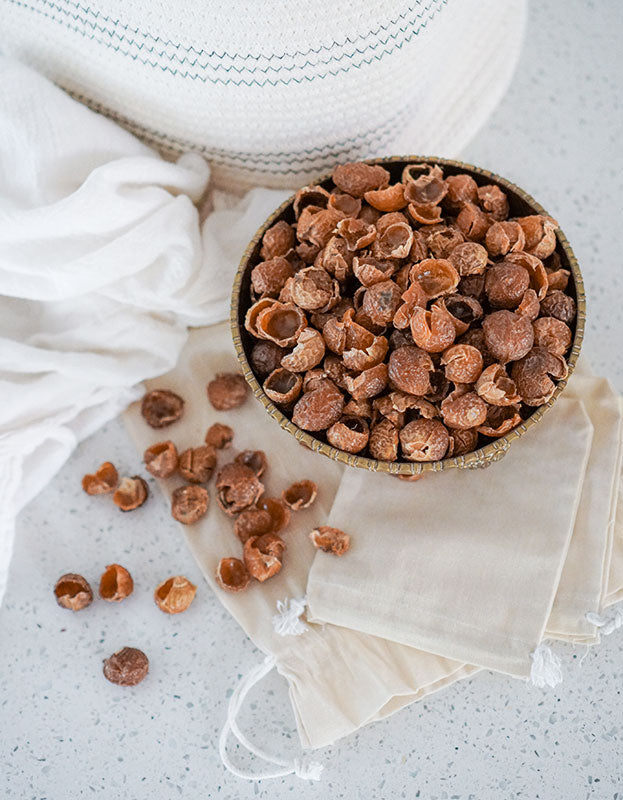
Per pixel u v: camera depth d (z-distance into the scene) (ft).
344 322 2.00
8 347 2.21
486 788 2.12
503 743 2.13
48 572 2.25
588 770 2.12
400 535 2.13
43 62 2.26
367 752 2.14
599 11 2.56
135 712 2.18
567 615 2.07
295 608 2.10
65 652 2.21
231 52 2.07
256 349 2.06
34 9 2.15
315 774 2.07
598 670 2.16
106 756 2.16
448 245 2.03
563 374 1.97
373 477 2.18
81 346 2.27
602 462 2.13
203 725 2.17
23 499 2.24
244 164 2.32
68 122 2.18
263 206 2.30
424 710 2.15
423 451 1.96
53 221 2.15
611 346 2.34
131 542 2.26
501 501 2.12
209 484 2.25
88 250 2.19
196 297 2.25
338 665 2.12
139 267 2.21
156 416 2.27
